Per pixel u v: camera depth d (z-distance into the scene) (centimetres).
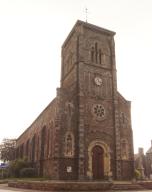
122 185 3119
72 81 4459
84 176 3716
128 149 4262
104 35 4856
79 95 4100
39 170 4550
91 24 4706
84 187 2881
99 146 4047
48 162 4081
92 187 2914
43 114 4919
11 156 8856
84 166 3772
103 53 4688
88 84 4297
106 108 4312
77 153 3806
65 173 3650
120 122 4359
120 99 4528
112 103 4406
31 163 5097
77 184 2870
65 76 4919
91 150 3922
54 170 3612
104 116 4234
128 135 4353
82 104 4062
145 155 7850
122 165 4103
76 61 4406
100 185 2966
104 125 4181
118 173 3972
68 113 3972
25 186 3281
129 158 4212
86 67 4397
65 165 3688
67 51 4997
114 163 4047
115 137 4178
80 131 3881
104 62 4628
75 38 4625
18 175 4838
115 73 4603
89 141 3956
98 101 4272
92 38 4691
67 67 4891
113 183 3125
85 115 4059
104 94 4391
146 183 3325
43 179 3803
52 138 3997
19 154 7744
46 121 4588
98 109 4222
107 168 3962
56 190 2809
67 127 3888
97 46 4688
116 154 4072
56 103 4003
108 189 3000
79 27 4588
